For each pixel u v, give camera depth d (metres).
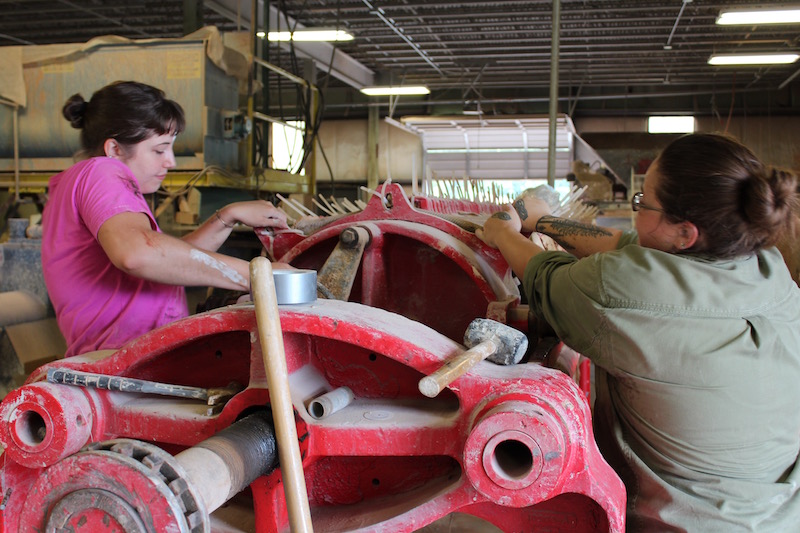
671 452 1.38
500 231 1.83
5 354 3.61
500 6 9.86
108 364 1.42
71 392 1.35
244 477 1.16
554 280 1.47
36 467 1.29
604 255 1.41
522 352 1.40
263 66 6.58
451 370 1.17
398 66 13.99
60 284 1.77
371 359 1.45
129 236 1.57
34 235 4.00
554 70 5.53
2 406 1.30
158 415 1.38
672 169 1.35
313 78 12.62
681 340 1.31
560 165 16.16
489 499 1.13
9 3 9.75
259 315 1.17
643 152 13.48
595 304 1.36
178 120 1.96
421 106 16.61
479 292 2.14
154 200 4.73
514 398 1.17
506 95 16.25
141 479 0.98
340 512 1.43
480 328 1.40
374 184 16.58
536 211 2.03
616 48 12.23
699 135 1.37
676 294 1.32
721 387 1.31
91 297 1.76
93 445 1.06
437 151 16.59
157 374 1.50
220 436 1.19
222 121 5.32
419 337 1.34
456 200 2.90
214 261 1.60
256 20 6.50
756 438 1.34
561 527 1.36
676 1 9.59
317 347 1.47
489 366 1.37
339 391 1.38
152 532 0.98
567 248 1.91
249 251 4.61
